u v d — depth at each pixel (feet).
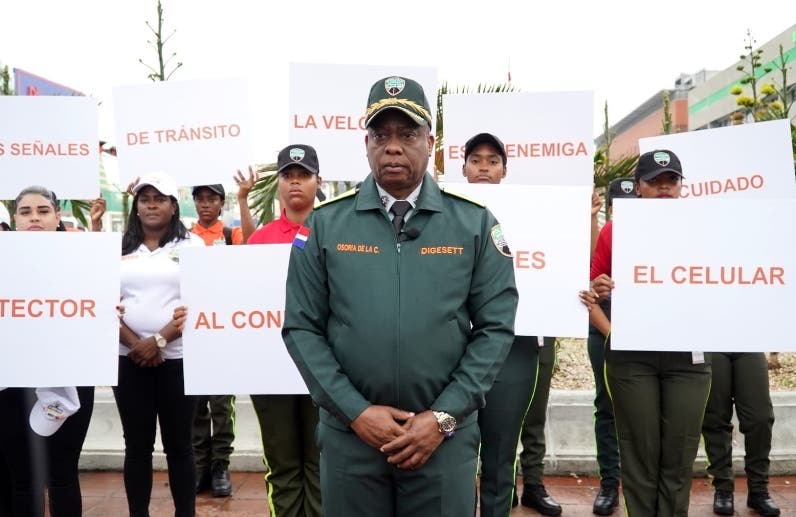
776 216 10.20
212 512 13.71
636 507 10.55
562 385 20.99
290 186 11.85
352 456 7.20
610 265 11.70
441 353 7.03
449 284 7.13
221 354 10.78
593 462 15.60
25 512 10.30
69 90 30.22
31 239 10.17
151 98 15.02
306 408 10.59
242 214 15.17
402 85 7.23
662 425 10.57
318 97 14.79
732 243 10.26
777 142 13.89
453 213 7.45
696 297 10.30
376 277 7.10
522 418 10.96
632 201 10.44
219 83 14.96
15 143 14.97
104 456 15.97
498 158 12.22
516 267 11.05
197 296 10.82
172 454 11.40
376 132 7.26
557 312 10.97
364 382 7.02
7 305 10.12
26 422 10.24
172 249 11.55
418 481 7.08
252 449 16.11
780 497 14.06
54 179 15.05
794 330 10.17
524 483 13.91
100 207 15.29
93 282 10.23
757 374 13.08
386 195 7.50
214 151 15.01
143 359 10.89
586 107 14.02
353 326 7.06
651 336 10.31
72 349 10.17
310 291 7.45
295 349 7.33
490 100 14.32
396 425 6.79
